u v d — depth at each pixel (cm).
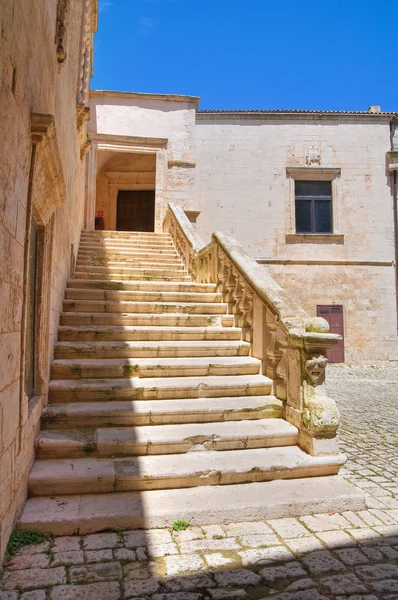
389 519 358
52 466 378
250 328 622
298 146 1667
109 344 580
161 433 428
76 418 437
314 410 422
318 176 1666
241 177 1650
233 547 311
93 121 1588
